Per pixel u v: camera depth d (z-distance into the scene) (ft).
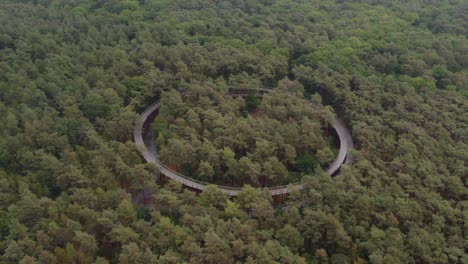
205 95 437.99
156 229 299.38
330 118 429.38
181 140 380.78
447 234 315.17
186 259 282.56
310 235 307.78
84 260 281.95
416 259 299.99
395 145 393.29
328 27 592.60
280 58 513.86
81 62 483.10
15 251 274.77
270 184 372.38
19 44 494.59
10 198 322.34
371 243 297.53
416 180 350.23
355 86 478.18
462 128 412.57
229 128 388.78
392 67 516.73
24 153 356.18
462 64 534.37
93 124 402.93
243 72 482.69
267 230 308.60
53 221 300.20
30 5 642.22
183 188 370.94
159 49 510.99
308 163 384.88
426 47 557.33
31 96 416.05
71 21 585.22
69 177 337.93
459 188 344.69
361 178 349.82
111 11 651.66
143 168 354.95
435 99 455.22
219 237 286.25
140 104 442.09
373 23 628.28
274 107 429.38
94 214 305.32
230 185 374.63
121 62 477.77
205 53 507.71
